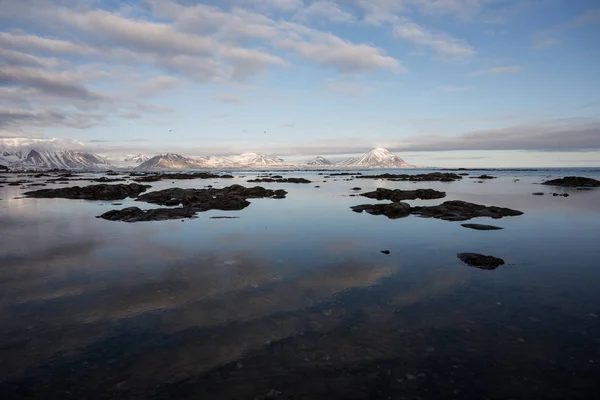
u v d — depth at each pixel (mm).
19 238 18703
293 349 7258
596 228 21109
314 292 10523
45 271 12742
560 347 7238
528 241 17688
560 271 12547
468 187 60750
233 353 7129
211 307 9430
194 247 16531
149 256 14875
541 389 5941
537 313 8914
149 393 5934
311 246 16703
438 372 6438
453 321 8477
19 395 5887
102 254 15234
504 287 10859
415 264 13539
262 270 12812
